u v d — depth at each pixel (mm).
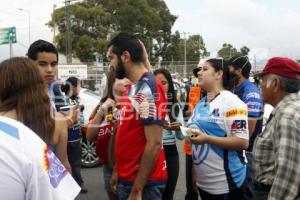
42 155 1463
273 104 2764
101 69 30219
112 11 45188
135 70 2674
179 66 35781
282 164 2441
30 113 1660
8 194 1367
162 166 2799
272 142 2631
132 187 2643
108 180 3869
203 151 3178
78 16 41688
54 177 1498
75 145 5617
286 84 2650
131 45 2656
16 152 1400
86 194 6055
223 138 3066
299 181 2445
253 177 2824
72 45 41781
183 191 6242
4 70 1659
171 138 4129
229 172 3141
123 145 2719
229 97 3141
